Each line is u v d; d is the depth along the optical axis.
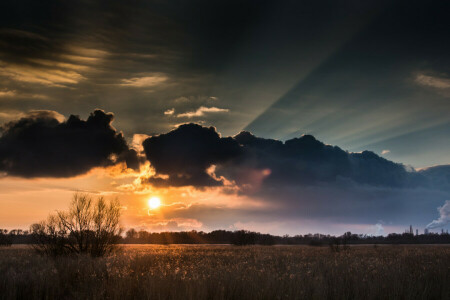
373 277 13.45
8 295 10.10
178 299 9.26
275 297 9.68
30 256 22.41
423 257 23.42
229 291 10.09
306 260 24.78
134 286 10.98
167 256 24.75
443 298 10.09
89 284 11.45
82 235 24.86
